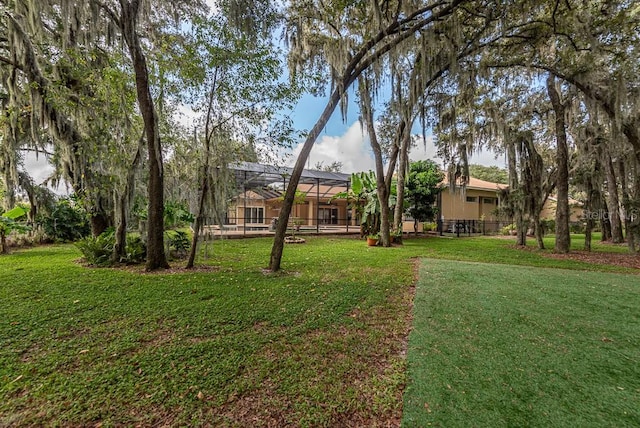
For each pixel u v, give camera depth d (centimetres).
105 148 589
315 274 528
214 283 450
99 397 180
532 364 227
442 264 648
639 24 687
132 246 617
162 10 598
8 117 652
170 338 262
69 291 397
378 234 1098
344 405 179
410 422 165
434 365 226
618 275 548
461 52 746
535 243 1167
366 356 239
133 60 499
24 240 945
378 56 615
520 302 379
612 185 1214
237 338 263
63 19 490
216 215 591
